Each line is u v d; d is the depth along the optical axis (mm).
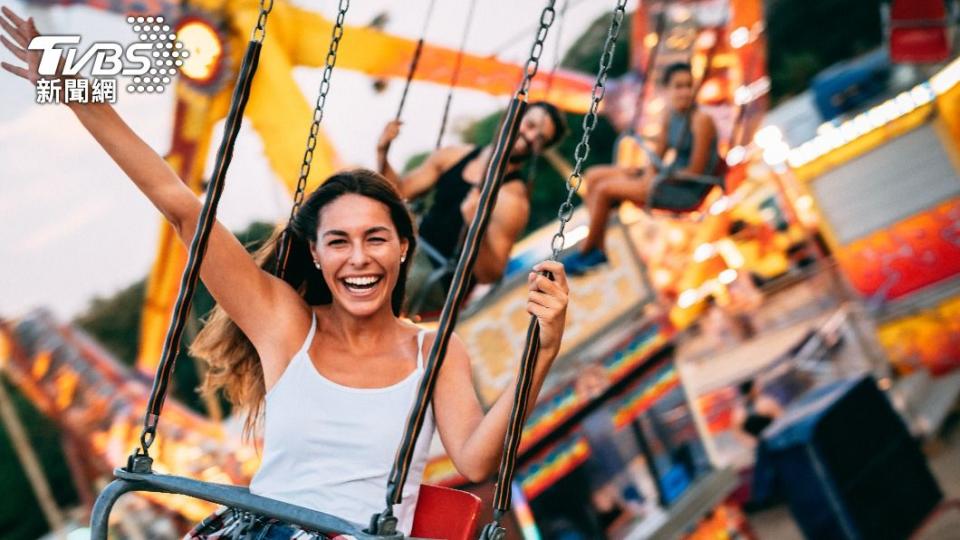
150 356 6828
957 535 7031
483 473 2199
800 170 7793
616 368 7168
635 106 7516
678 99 7492
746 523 7016
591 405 7047
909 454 7348
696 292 7488
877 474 7207
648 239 7422
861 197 7824
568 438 6949
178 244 6906
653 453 7062
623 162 7430
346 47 6781
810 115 7941
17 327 6688
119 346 6805
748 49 7617
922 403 7535
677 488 7031
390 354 2299
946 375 7590
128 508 6559
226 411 6828
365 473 2172
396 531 1862
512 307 6824
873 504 7105
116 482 2148
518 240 7273
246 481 6746
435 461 6508
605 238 7336
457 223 6660
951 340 7586
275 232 2521
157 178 2275
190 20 6492
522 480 6773
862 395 7434
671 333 7344
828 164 7832
